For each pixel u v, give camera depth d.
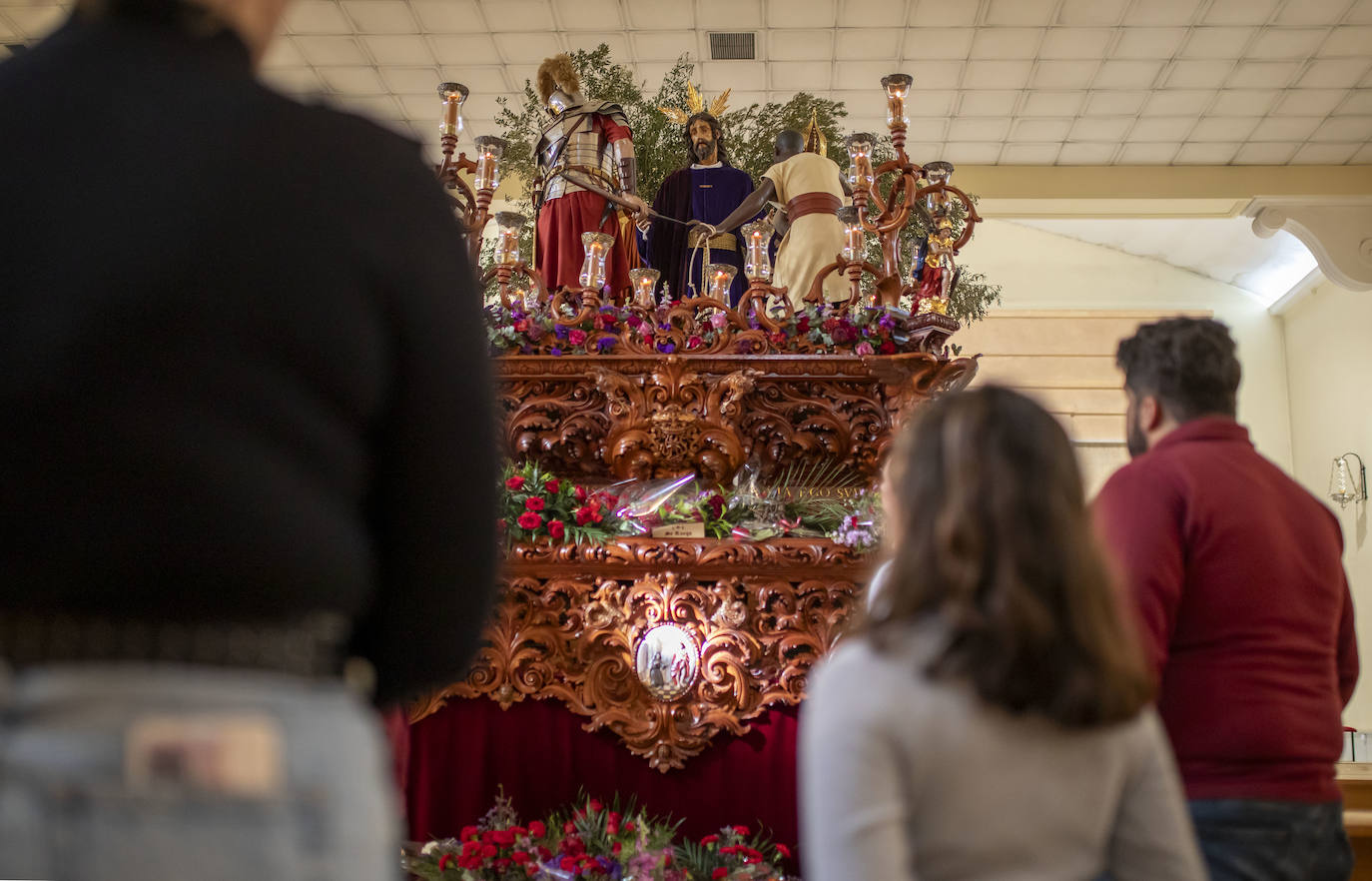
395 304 0.91
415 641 1.01
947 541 1.22
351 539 0.88
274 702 0.79
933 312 4.24
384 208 0.91
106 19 0.91
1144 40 9.05
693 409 4.09
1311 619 1.87
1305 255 12.03
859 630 1.26
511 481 3.70
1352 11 8.65
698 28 8.98
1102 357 12.48
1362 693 11.18
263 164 0.86
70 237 0.80
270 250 0.83
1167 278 12.81
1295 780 1.79
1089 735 1.20
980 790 1.15
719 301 4.28
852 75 9.53
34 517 0.76
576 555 3.63
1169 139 10.49
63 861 0.72
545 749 3.57
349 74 9.62
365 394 0.89
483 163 4.42
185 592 0.78
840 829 1.12
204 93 0.88
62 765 0.73
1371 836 2.97
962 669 1.16
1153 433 2.10
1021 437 1.27
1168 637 1.85
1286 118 10.09
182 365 0.79
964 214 6.97
